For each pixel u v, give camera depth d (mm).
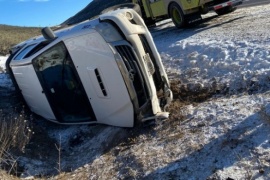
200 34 11867
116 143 6730
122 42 6711
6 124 7066
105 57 6633
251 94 6781
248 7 15789
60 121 7707
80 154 6891
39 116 8391
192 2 13180
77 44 6855
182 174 5023
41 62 7305
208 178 4727
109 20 6906
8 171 6094
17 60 7918
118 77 6609
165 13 15055
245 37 9500
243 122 5648
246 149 4992
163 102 7555
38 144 7184
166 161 5418
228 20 13320
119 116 6941
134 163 5703
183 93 7832
